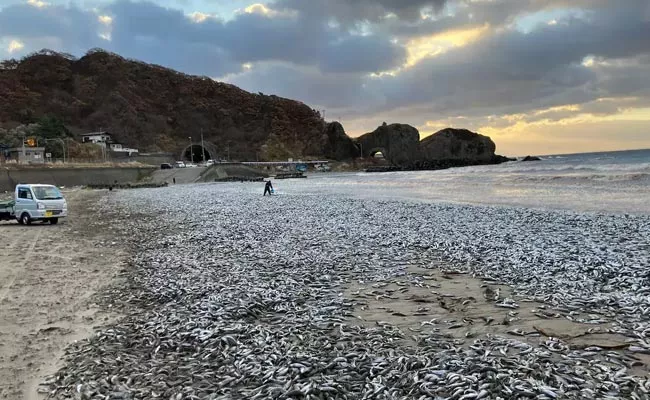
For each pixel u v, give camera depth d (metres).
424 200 41.41
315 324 9.13
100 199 53.78
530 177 60.25
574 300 10.16
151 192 67.62
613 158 119.75
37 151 105.12
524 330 8.48
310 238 20.00
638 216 24.97
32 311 10.81
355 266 14.42
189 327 9.04
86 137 151.12
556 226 21.98
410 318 9.56
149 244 20.28
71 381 7.08
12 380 7.27
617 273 12.35
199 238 21.14
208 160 181.12
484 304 10.31
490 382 6.00
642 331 8.10
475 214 27.72
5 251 18.67
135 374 7.15
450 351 7.37
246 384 6.59
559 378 6.11
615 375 6.28
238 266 14.76
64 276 14.34
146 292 12.24
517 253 15.36
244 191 64.31
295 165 173.12
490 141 190.50
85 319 10.24
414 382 6.22
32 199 27.81
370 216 28.16
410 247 17.33
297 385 6.30
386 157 192.00
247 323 9.28
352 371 6.78
